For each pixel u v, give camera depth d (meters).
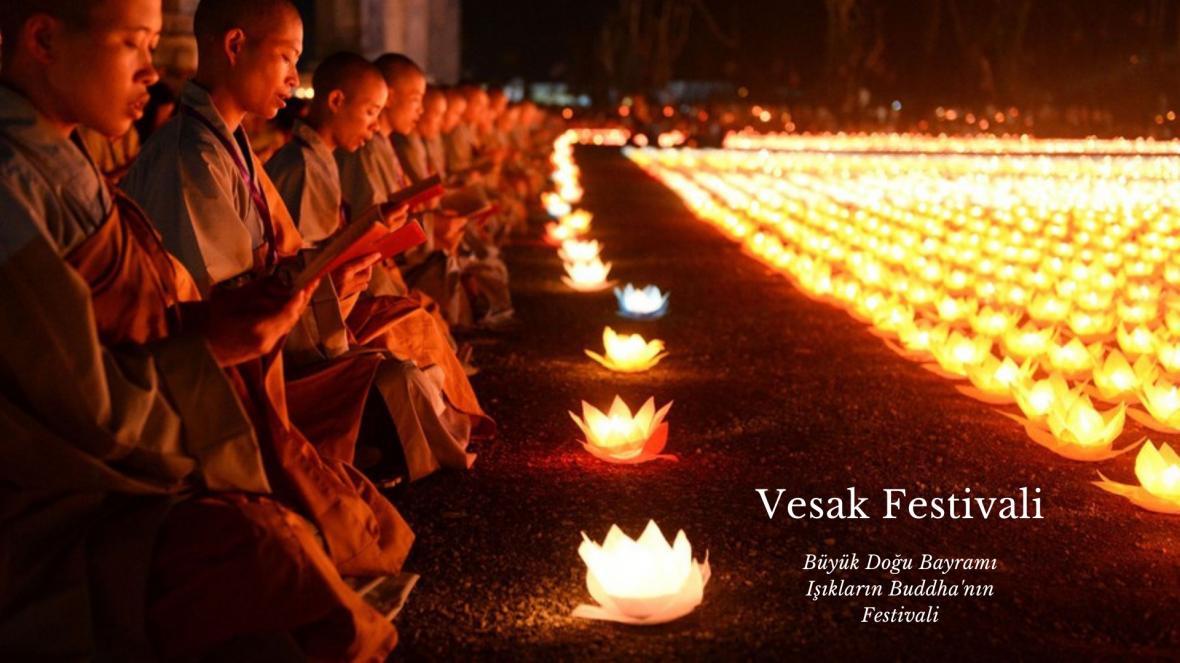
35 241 3.06
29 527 3.21
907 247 13.10
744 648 3.84
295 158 5.98
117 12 3.26
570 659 3.76
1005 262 12.38
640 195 20.91
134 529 3.22
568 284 10.69
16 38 3.26
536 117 24.84
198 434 3.38
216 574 3.21
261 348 3.62
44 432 3.13
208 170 4.50
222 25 4.60
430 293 8.19
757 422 6.39
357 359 4.88
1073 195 19.42
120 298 3.37
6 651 3.16
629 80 55.88
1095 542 4.74
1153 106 41.16
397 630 3.94
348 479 4.13
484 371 7.55
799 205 17.64
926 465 5.66
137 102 3.38
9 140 3.21
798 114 49.06
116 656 3.20
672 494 5.26
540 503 5.12
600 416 5.66
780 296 10.50
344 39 23.23
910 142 38.81
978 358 7.31
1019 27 45.44
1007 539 4.76
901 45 51.31
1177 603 4.20
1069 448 5.70
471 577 4.37
